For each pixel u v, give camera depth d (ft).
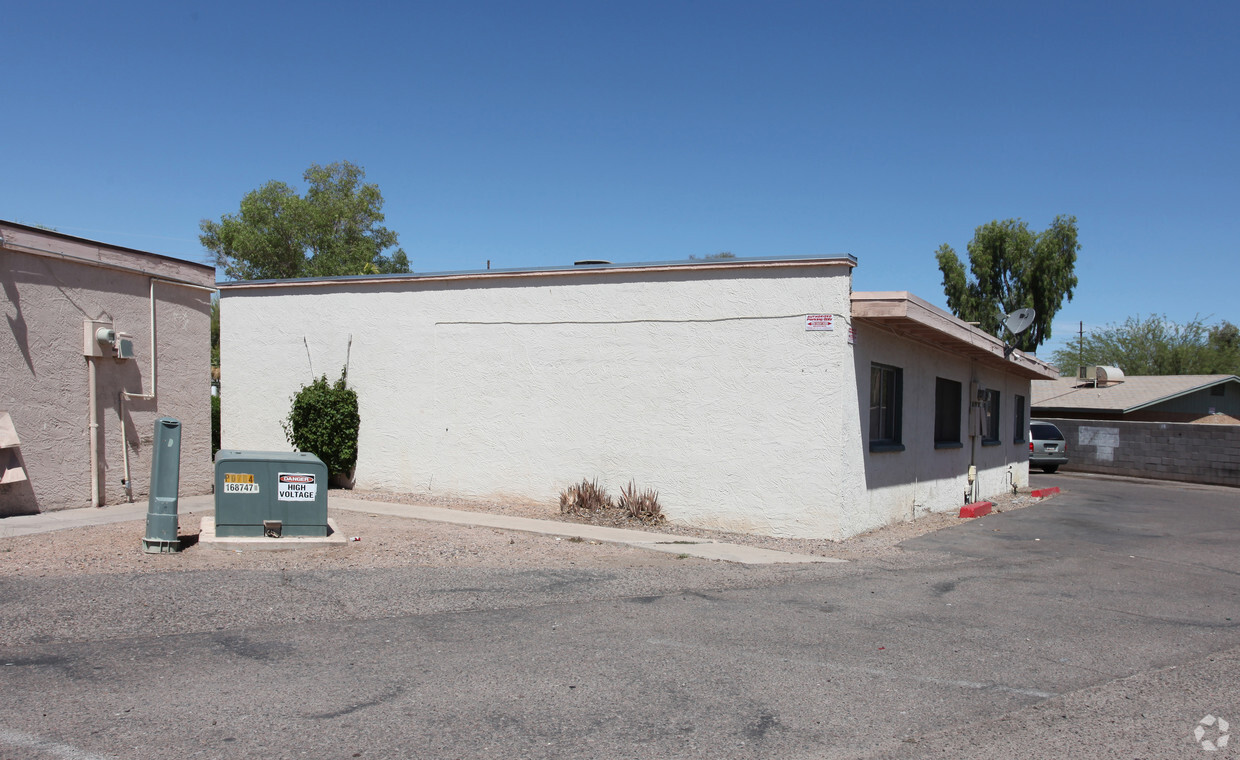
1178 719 16.56
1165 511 57.16
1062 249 134.41
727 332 39.09
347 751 14.05
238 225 120.67
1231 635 23.11
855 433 38.37
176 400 42.24
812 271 37.52
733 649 20.30
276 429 48.88
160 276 41.14
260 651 19.11
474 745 14.46
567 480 42.32
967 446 57.00
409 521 37.14
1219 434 84.58
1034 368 64.08
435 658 18.99
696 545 34.71
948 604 25.88
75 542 29.37
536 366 43.21
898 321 38.45
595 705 16.46
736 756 14.33
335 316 47.85
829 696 17.31
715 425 39.27
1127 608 26.20
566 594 25.29
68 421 36.88
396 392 46.42
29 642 19.07
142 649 18.94
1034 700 17.44
